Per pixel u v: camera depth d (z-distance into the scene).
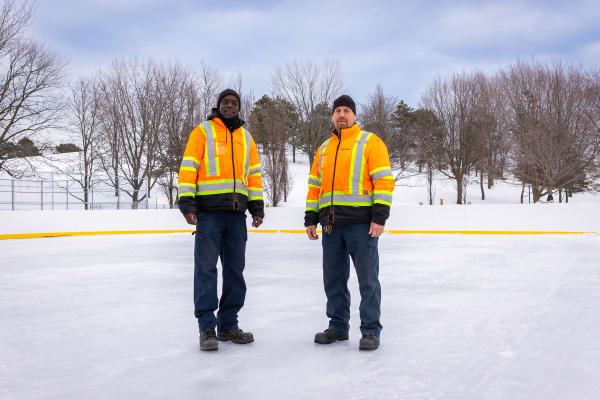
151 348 3.49
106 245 15.18
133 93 36.03
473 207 19.38
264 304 5.24
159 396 2.50
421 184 51.41
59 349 3.51
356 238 3.41
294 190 47.97
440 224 19.94
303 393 2.51
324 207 3.52
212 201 3.50
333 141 3.59
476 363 3.03
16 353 3.41
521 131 36.41
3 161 28.88
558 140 33.31
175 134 35.34
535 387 2.59
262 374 2.83
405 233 20.58
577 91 34.81
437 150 46.44
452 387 2.59
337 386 2.61
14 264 9.92
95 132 38.22
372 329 3.39
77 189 30.91
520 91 37.56
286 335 3.83
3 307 5.30
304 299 5.56
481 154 44.62
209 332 3.42
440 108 45.84
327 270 3.57
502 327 4.05
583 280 6.91
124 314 4.84
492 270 8.20
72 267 9.33
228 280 3.64
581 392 2.51
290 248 13.46
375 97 45.56
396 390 2.54
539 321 4.28
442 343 3.54
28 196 33.81
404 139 46.12
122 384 2.70
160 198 43.22
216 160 3.53
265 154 39.12
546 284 6.56
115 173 36.09
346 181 3.43
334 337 3.59
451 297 5.60
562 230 18.20
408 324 4.19
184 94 35.94
